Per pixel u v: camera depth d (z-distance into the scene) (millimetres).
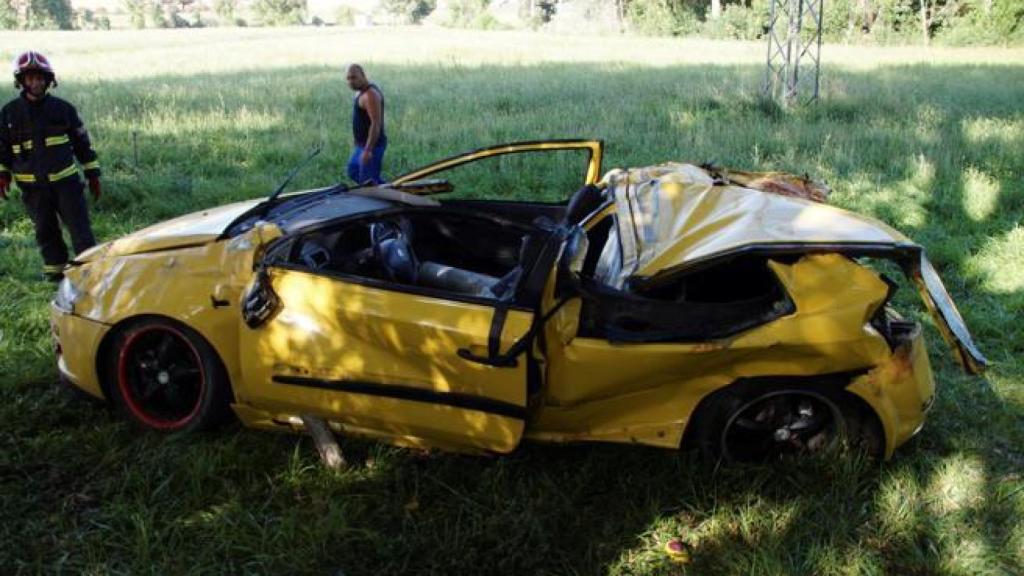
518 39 48500
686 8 55781
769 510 3525
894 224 7945
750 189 4340
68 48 40812
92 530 3344
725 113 14383
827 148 10867
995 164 10047
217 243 4008
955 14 43656
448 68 24922
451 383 3508
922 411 3783
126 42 48188
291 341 3639
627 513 3506
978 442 4086
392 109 14602
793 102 15375
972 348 3502
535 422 3766
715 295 4066
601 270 3994
